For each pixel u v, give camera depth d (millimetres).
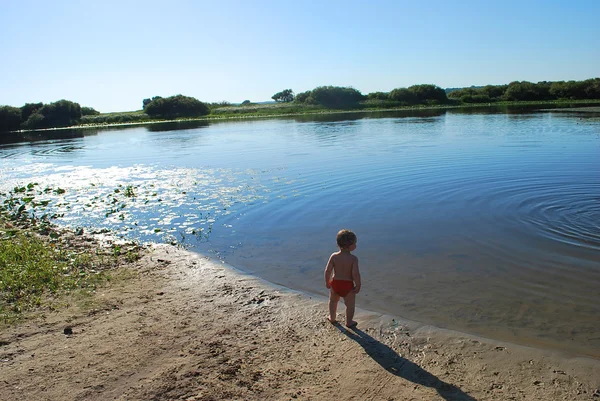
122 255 9859
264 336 6211
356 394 4844
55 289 7840
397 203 13500
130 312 6992
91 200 16250
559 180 15234
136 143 40281
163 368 5391
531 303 6984
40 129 76875
